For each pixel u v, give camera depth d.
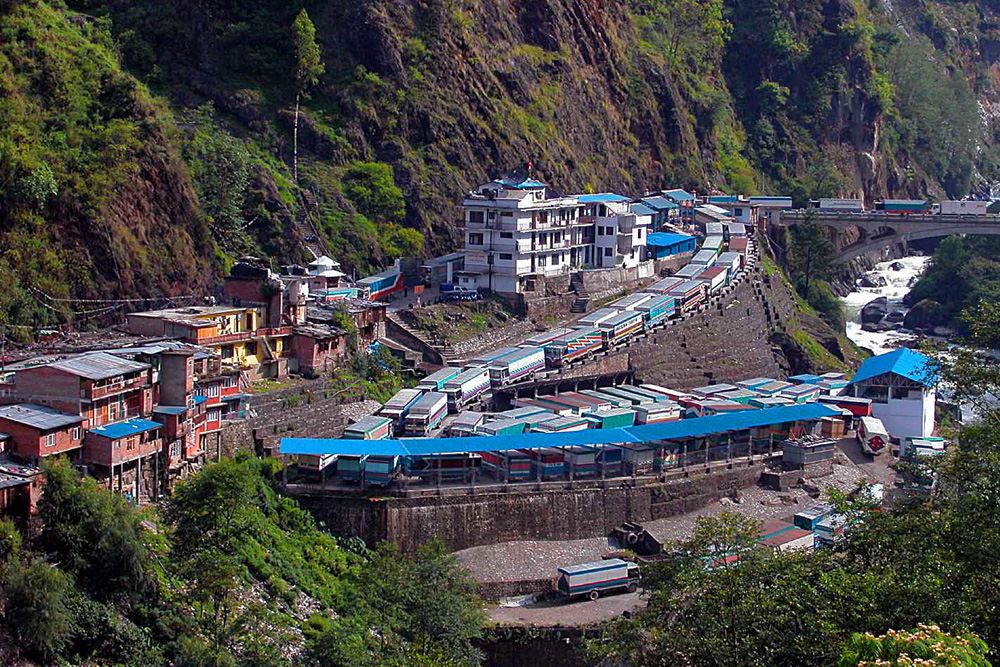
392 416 124.31
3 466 87.00
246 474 93.62
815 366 191.12
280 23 187.62
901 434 153.62
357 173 176.88
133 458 95.94
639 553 117.56
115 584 83.50
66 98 134.88
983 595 61.28
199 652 79.50
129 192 131.62
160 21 178.75
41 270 120.19
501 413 130.25
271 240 158.00
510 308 166.12
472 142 192.50
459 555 111.19
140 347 106.38
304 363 128.75
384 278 162.25
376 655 84.19
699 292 184.12
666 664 69.56
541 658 98.94
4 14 140.00
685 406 143.88
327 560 103.62
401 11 195.25
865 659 51.12
